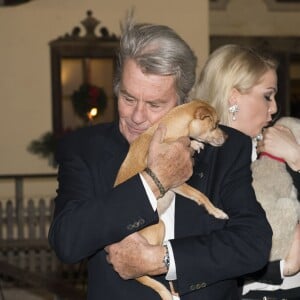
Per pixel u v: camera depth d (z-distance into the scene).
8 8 13.23
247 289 2.85
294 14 15.49
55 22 13.45
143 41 2.26
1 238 12.48
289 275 2.76
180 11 13.70
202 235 2.29
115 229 2.22
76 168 2.43
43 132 13.45
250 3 15.33
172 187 2.25
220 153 2.40
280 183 2.80
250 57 2.96
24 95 13.37
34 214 12.66
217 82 2.96
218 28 15.27
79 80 13.75
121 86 2.29
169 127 2.25
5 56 13.27
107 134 2.49
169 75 2.25
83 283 9.02
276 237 2.72
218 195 2.36
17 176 13.22
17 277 6.57
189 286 2.24
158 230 2.28
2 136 13.32
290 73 15.66
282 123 3.09
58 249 2.28
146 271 2.24
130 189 2.21
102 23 13.62
